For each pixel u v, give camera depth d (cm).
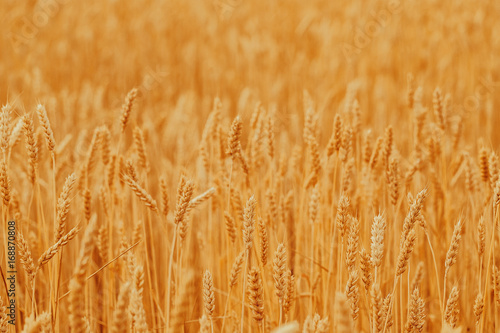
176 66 679
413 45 674
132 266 245
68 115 385
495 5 759
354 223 237
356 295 234
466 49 608
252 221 235
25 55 668
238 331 256
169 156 368
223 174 270
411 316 235
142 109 509
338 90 521
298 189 288
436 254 271
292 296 238
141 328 223
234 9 820
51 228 282
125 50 721
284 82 562
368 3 788
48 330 225
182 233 244
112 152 280
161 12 823
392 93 534
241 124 248
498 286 244
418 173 283
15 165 292
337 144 261
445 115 278
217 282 271
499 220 251
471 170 268
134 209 273
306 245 275
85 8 828
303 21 726
